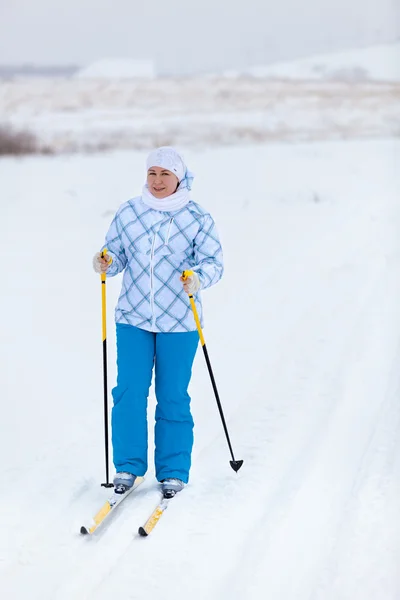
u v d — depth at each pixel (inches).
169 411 484.7
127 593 375.9
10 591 378.6
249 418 588.7
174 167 471.8
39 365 698.2
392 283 951.6
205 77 2709.2
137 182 1737.2
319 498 467.5
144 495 476.7
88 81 2615.7
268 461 517.0
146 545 419.5
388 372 672.4
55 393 635.5
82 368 691.4
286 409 602.5
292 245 1169.4
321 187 1697.8
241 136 2460.6
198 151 2290.8
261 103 2677.2
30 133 2330.2
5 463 517.0
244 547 415.8
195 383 660.7
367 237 1211.2
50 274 1021.2
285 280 979.3
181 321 479.8
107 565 400.5
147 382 485.1
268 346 747.4
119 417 481.1
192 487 486.0
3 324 815.7
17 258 1105.4
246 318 834.8
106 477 483.5
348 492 473.1
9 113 2436.0
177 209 477.4
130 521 442.3
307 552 409.1
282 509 455.2
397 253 1099.3
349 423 574.6
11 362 704.4
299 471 502.6
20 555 409.7
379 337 764.0
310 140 2484.0
